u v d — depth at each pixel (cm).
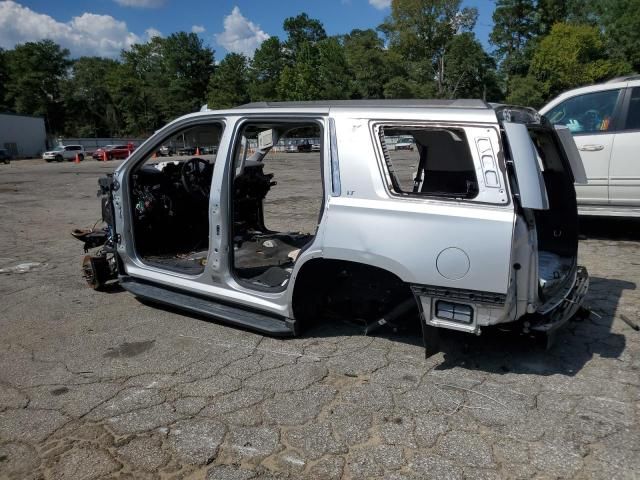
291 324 365
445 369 330
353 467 239
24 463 247
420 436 261
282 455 249
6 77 8450
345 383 315
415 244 298
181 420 280
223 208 385
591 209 638
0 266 640
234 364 344
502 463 239
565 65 5619
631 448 248
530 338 368
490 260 281
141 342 385
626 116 602
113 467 243
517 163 275
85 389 316
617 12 5822
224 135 388
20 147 5778
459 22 7575
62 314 452
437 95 7212
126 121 8988
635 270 532
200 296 415
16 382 327
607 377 317
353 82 6981
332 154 330
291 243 545
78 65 9006
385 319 360
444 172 405
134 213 493
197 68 8838
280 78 7169
